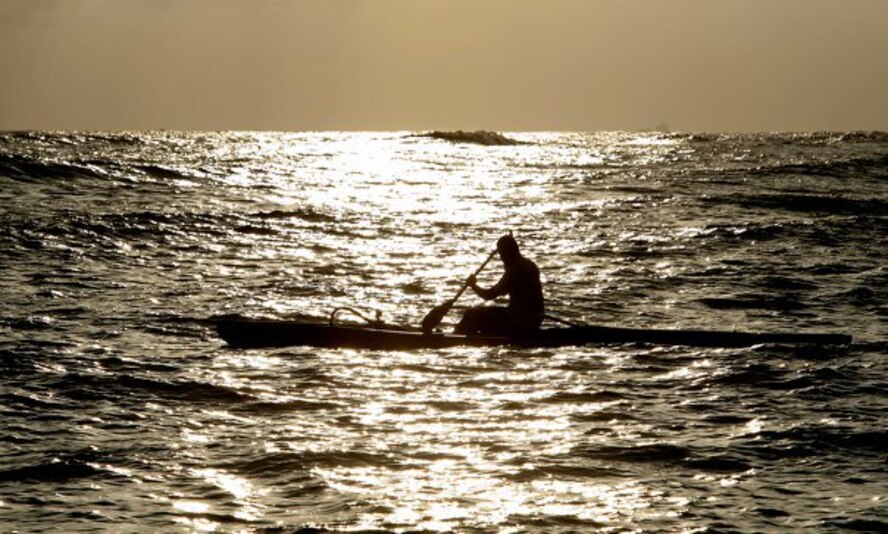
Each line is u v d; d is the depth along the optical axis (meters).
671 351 33.41
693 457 22.69
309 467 21.78
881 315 40.94
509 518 19.06
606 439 23.98
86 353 32.66
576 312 41.38
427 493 20.34
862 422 25.53
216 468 21.72
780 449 23.33
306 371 30.66
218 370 30.73
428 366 31.39
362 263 54.12
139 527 18.45
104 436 23.98
